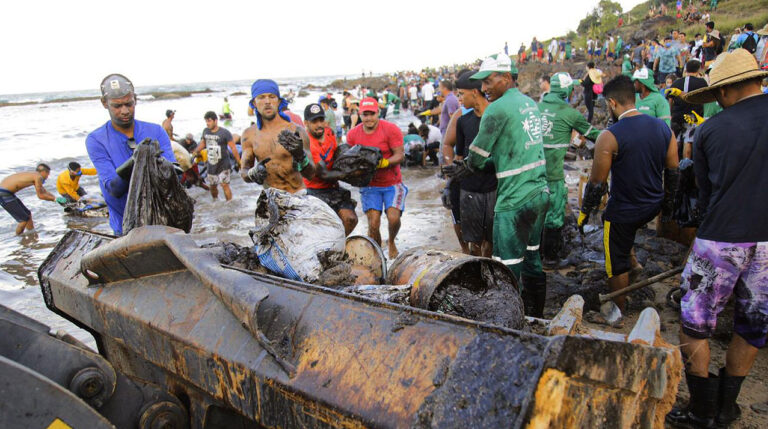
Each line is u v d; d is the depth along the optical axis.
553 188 5.09
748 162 2.56
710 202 2.75
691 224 4.44
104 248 2.57
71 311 2.97
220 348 2.04
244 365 1.93
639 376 1.44
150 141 2.93
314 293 2.04
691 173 4.38
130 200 2.81
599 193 3.92
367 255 2.85
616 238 3.94
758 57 11.55
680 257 5.11
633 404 1.47
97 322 2.74
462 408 1.40
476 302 2.26
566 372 1.30
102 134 3.48
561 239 5.33
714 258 2.70
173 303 2.33
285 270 2.52
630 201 3.79
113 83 3.34
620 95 3.78
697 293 2.80
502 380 1.38
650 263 4.94
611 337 1.95
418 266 2.47
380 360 1.66
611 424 1.43
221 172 9.26
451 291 2.30
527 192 3.54
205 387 2.14
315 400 1.70
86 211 8.98
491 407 1.35
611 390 1.41
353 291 2.32
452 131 5.37
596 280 4.61
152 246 2.34
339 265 2.54
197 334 2.15
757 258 2.60
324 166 4.93
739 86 2.69
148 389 2.22
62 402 1.73
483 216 4.60
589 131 4.97
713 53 14.91
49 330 2.28
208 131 9.16
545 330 2.34
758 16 27.02
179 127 25.22
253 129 4.25
